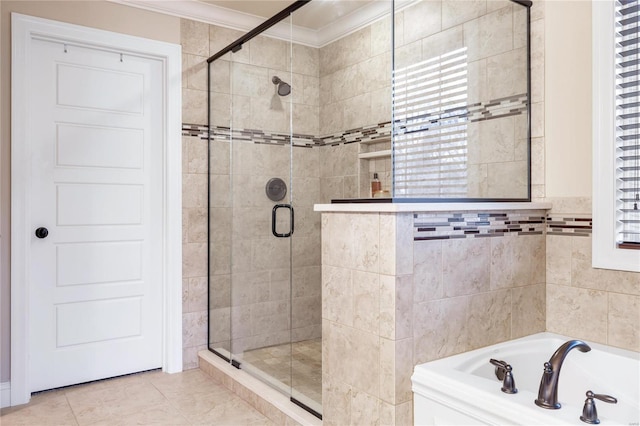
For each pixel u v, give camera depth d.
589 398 1.31
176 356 3.15
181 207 3.19
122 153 3.03
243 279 2.92
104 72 2.97
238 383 2.71
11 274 2.60
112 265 3.00
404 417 1.70
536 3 2.34
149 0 3.02
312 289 2.38
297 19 2.58
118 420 2.40
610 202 2.04
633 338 1.96
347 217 1.89
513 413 1.40
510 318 2.10
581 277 2.15
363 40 2.52
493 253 2.03
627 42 2.00
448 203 1.85
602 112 2.05
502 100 2.30
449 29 2.19
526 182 2.36
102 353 2.97
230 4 3.21
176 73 3.16
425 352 1.76
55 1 2.75
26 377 2.63
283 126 2.67
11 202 2.60
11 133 2.60
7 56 2.60
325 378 2.02
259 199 2.80
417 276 1.74
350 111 2.50
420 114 2.11
